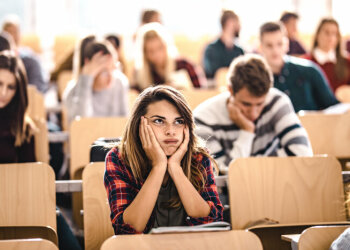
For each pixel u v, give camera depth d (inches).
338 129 163.3
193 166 95.8
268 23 189.2
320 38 238.7
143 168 94.2
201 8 412.5
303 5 421.7
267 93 136.2
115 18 407.8
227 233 80.2
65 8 404.5
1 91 131.5
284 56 191.9
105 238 106.3
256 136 141.3
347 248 81.0
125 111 189.2
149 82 213.0
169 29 411.5
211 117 141.3
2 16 400.5
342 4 413.4
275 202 114.0
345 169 166.6
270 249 104.0
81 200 139.5
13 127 133.6
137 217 87.0
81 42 185.8
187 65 236.2
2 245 77.2
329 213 116.1
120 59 255.3
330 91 193.5
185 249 79.0
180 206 92.7
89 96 179.0
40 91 247.0
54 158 187.2
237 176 113.1
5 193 104.1
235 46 273.4
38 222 104.1
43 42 358.9
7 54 135.1
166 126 92.4
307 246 85.5
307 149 139.4
